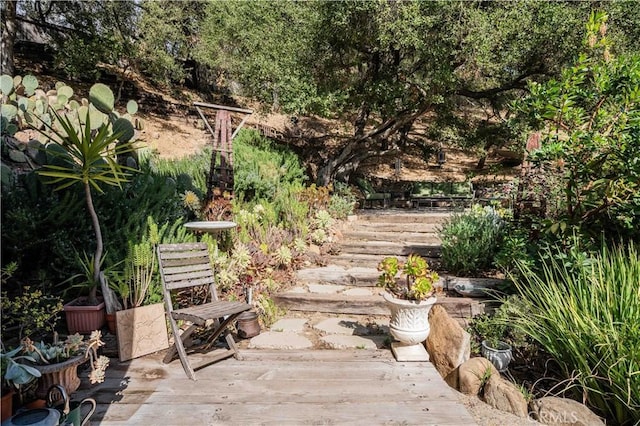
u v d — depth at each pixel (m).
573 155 3.55
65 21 11.23
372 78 8.88
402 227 6.93
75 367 2.37
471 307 4.02
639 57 3.33
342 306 4.28
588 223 3.71
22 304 2.85
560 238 3.72
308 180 10.59
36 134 4.72
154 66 11.90
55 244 3.38
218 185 5.99
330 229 6.53
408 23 6.77
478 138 11.56
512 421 2.53
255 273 4.52
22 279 3.45
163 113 12.72
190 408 2.42
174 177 5.67
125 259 3.42
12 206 3.37
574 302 2.86
